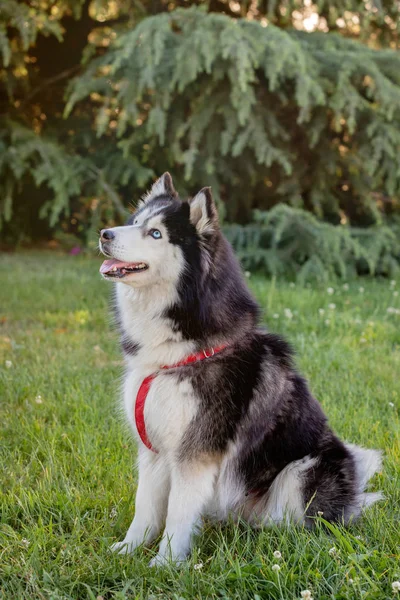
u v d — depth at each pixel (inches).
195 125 362.3
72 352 221.5
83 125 423.5
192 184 407.8
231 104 362.6
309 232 359.6
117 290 125.5
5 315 273.1
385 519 115.7
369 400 179.9
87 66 402.6
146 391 114.8
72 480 133.4
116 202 388.5
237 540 110.9
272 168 407.8
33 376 194.4
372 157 377.4
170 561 104.7
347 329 256.8
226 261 121.3
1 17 359.6
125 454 146.0
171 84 342.0
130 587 98.3
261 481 119.5
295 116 393.1
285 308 283.1
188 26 346.6
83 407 169.5
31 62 444.5
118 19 425.7
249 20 350.0
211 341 115.0
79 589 99.0
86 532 114.6
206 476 113.4
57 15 412.5
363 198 396.5
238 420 114.6
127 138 411.2
